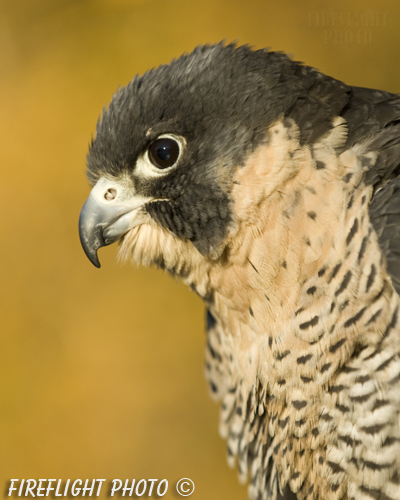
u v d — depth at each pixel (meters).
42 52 2.85
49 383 2.66
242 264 2.07
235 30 2.71
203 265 2.08
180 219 2.07
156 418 2.60
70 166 2.81
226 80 2.06
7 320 2.74
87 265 2.78
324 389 2.06
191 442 2.56
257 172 2.06
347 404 2.05
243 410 2.10
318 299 2.05
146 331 2.70
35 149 2.80
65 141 2.81
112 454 2.56
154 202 2.08
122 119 2.08
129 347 2.69
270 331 2.07
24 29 2.86
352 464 2.05
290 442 2.07
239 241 2.06
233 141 2.06
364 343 2.04
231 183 2.06
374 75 2.63
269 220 2.06
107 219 2.08
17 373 2.67
